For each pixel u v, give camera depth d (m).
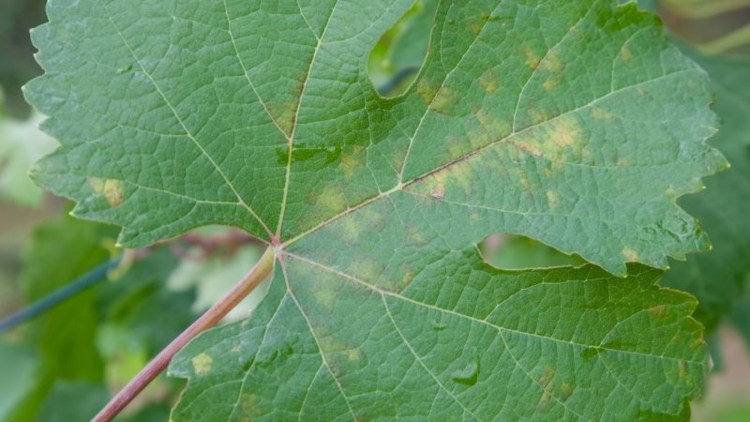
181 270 0.47
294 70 0.30
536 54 0.30
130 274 0.48
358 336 0.30
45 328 0.48
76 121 0.30
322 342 0.30
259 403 0.30
